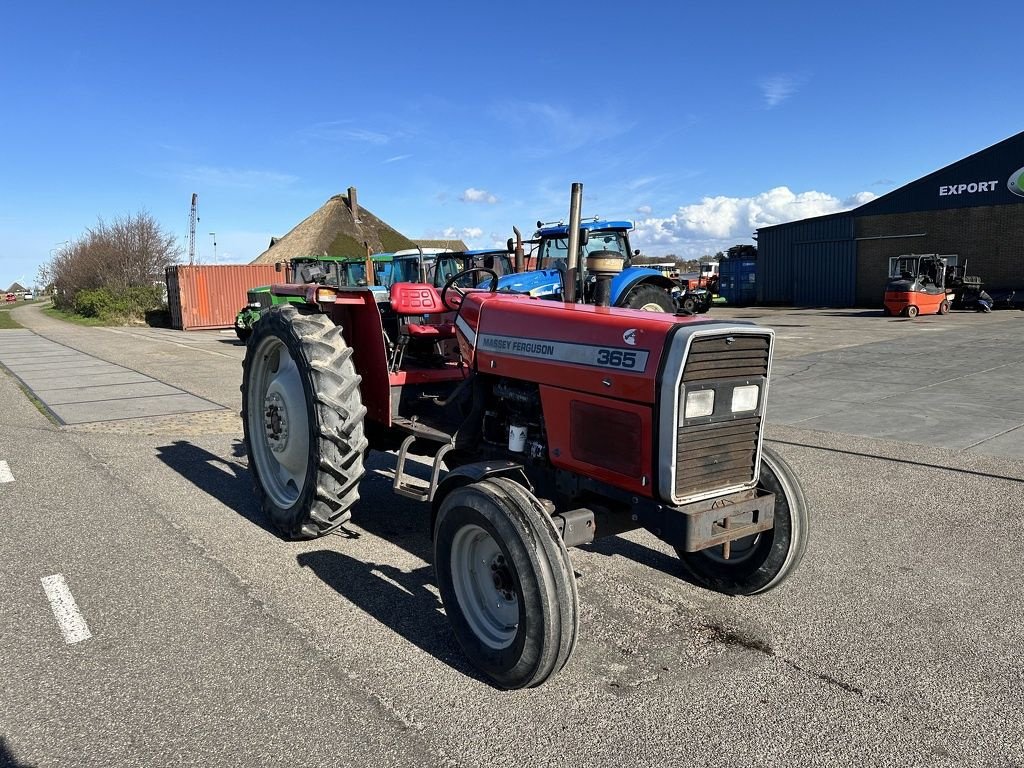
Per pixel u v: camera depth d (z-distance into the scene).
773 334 3.09
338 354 4.08
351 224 42.88
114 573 3.99
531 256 14.12
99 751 2.48
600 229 12.62
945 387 9.66
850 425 7.60
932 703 2.78
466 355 3.89
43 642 3.23
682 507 2.90
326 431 3.93
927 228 27.64
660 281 11.70
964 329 17.73
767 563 3.54
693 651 3.18
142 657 3.10
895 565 4.09
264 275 27.91
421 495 3.68
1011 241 25.77
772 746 2.52
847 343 15.30
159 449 6.91
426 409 4.40
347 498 4.07
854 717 2.69
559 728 2.62
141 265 41.34
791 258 31.88
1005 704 2.77
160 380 11.95
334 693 2.83
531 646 2.69
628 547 4.45
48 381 11.80
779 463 3.54
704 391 2.88
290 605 3.60
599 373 3.05
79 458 6.56
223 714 2.69
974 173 26.30
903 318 21.94
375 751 2.48
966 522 4.73
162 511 5.05
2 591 3.76
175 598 3.68
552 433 3.29
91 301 34.44
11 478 5.89
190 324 26.75
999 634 3.31
